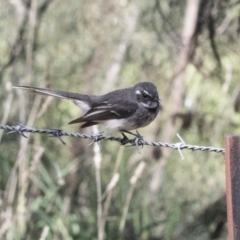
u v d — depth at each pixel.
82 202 12.23
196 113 12.74
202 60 12.79
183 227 12.55
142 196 13.13
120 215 10.84
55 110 13.47
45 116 13.10
